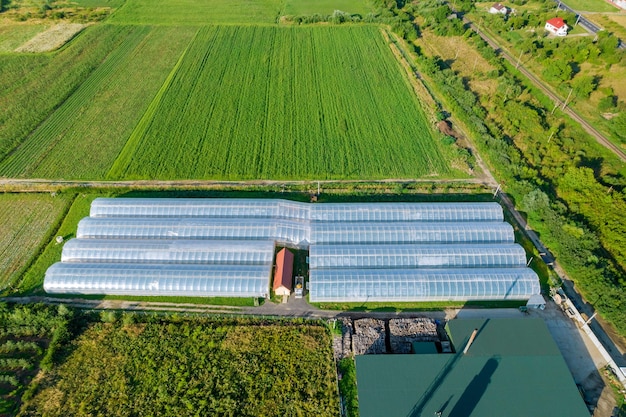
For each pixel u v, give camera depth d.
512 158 82.50
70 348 54.44
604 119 94.06
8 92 103.94
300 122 94.00
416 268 63.00
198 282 59.66
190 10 151.62
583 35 132.50
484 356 50.19
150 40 129.75
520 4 158.12
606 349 54.72
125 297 61.22
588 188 74.50
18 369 52.34
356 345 53.75
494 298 59.97
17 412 48.62
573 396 46.88
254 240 66.75
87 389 50.47
